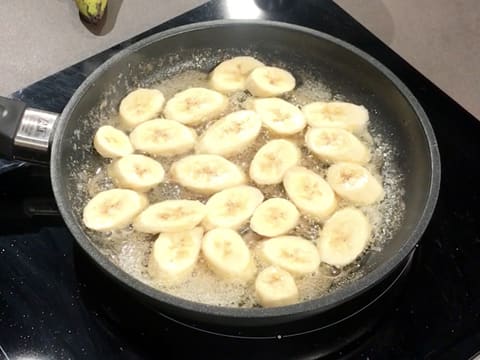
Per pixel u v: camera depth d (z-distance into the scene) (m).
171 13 0.63
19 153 0.45
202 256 0.41
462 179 0.50
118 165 0.45
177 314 0.38
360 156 0.48
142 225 0.42
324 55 0.53
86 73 0.56
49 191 0.49
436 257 0.46
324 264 0.42
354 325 0.42
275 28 0.52
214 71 0.53
